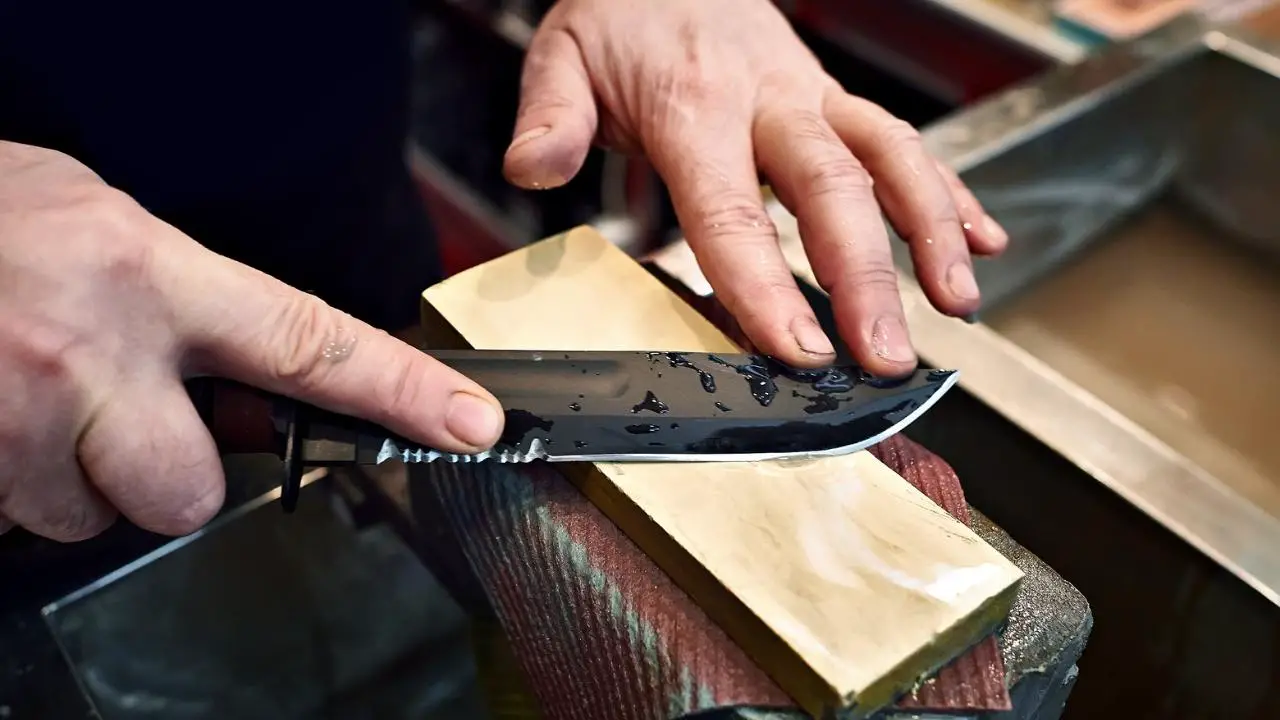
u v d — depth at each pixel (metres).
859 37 1.14
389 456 0.44
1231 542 0.51
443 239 1.54
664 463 0.42
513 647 0.48
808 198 0.55
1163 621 0.55
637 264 0.51
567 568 0.42
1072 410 0.57
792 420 0.44
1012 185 0.81
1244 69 0.85
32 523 0.46
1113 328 0.86
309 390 0.43
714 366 0.46
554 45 0.67
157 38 0.66
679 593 0.39
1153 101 0.86
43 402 0.41
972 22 1.03
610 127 0.68
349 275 0.89
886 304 0.51
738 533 0.39
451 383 0.43
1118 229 0.92
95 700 0.55
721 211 0.55
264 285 0.44
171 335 0.43
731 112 0.61
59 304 0.41
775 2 1.18
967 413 0.59
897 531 0.39
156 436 0.43
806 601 0.36
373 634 0.60
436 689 0.57
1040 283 0.88
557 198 1.42
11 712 0.53
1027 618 0.41
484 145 1.50
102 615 0.58
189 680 0.57
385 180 0.88
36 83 0.62
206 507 0.46
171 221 0.73
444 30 1.42
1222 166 0.89
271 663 0.58
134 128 0.68
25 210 0.43
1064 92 0.82
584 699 0.43
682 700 0.37
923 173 0.59
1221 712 0.55
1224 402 0.80
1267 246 0.88
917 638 0.35
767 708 0.36
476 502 0.46
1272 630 0.50
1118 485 0.54
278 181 0.78
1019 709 0.40
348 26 0.76
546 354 0.46
